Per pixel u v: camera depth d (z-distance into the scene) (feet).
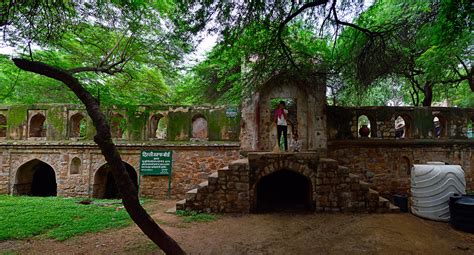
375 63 24.36
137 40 28.63
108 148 12.35
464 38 21.85
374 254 16.30
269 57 24.06
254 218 23.79
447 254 16.38
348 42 23.84
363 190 25.20
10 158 34.50
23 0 15.75
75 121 35.76
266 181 33.53
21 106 35.01
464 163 33.22
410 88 45.29
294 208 27.37
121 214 24.26
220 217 24.11
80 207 26.78
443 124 34.22
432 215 23.16
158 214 25.05
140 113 34.06
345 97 36.45
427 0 20.61
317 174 25.53
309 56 24.91
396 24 21.67
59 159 34.06
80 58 28.91
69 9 20.33
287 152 26.14
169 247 13.07
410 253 16.43
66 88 33.24
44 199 30.99
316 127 31.99
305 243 18.20
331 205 25.34
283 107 28.50
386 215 24.04
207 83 42.24
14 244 17.42
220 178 25.61
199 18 16.76
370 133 33.30
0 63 26.78
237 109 33.19
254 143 32.07
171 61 30.86
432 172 23.63
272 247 17.60
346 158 32.48
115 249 16.85
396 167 32.65
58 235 18.85
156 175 32.89
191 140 33.30
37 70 12.10
